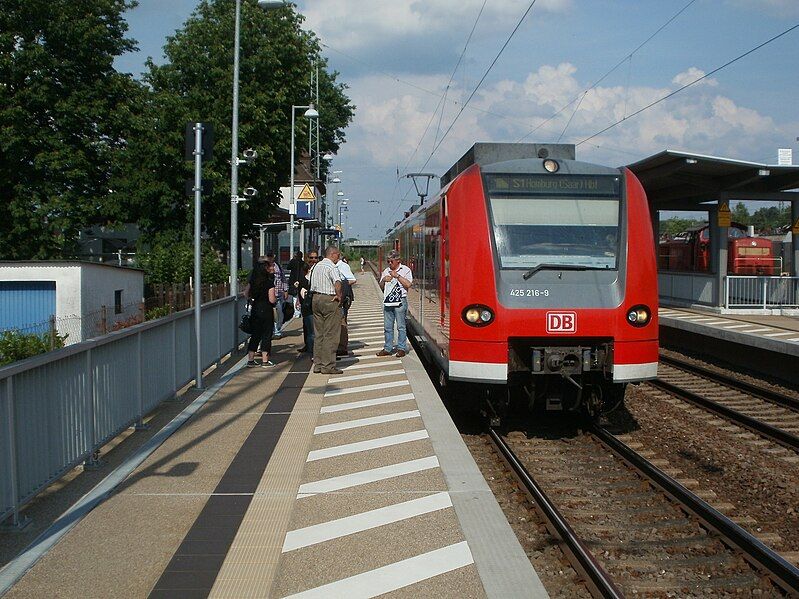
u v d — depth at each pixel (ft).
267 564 16.74
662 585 18.49
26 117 100.58
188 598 15.14
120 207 106.83
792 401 40.96
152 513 19.92
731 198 72.33
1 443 17.58
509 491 25.81
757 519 23.70
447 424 29.30
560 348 30.89
